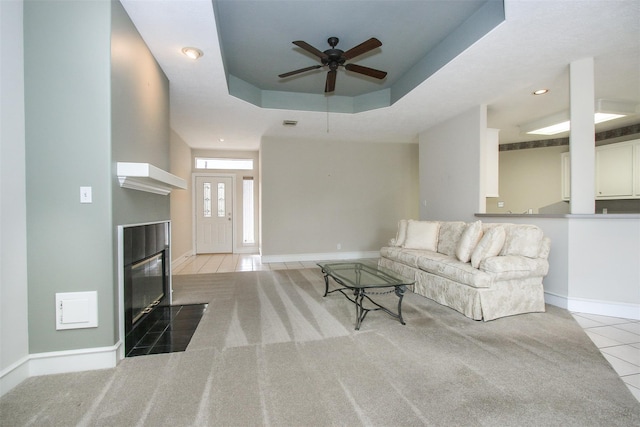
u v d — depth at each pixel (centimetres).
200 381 169
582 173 292
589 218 283
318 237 616
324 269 338
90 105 184
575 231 289
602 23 231
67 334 182
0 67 161
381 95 431
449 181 470
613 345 214
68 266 182
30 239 177
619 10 215
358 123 498
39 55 179
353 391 159
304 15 266
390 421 136
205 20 224
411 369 182
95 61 185
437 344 216
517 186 648
